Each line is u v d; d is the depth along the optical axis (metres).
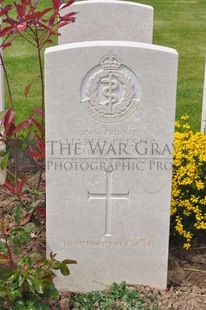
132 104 2.34
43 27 2.57
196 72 4.84
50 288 2.41
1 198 3.08
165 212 2.47
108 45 2.28
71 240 2.50
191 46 5.50
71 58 2.29
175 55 2.29
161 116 2.36
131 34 3.04
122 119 2.36
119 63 2.30
